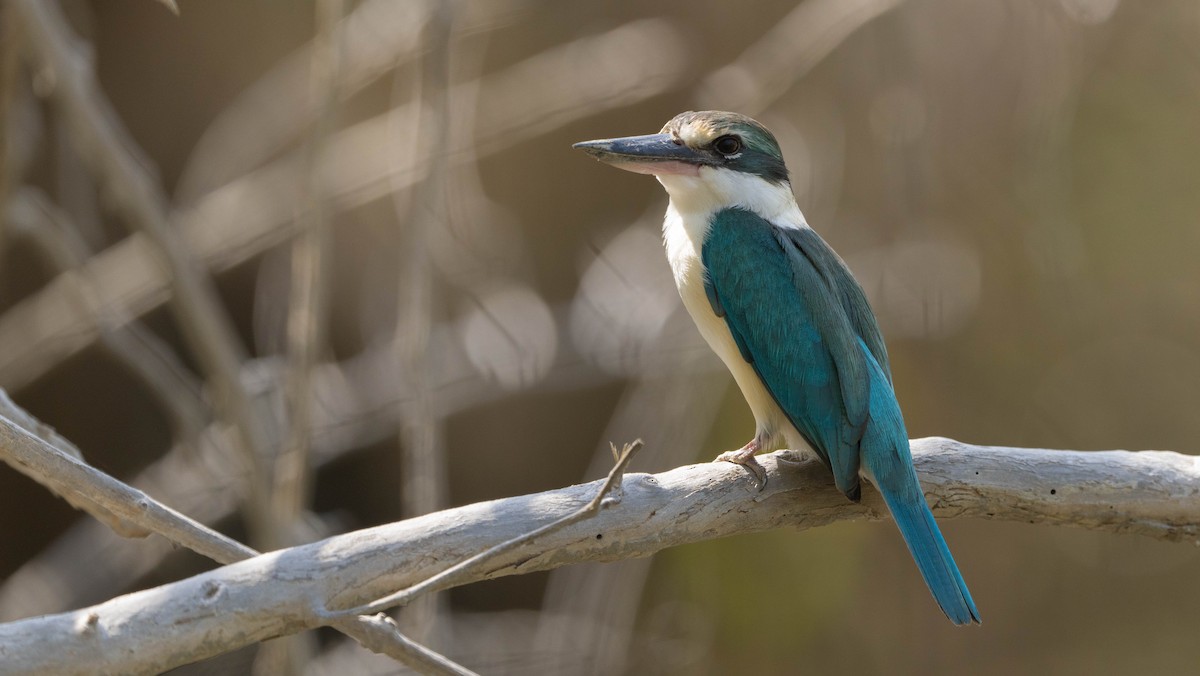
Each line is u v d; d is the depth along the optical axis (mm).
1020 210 12789
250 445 9562
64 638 4152
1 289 13094
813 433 6035
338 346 13570
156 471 12242
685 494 5336
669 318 12266
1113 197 13992
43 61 9195
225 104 13336
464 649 12625
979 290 13531
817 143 12578
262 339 12844
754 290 6508
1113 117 13859
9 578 13180
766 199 6961
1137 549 14883
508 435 13984
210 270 12297
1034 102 12172
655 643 12883
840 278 6691
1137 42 13656
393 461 13898
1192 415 14094
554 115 12453
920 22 12797
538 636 12203
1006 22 12703
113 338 10742
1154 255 14094
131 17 12883
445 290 13508
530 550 4879
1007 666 14281
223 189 12602
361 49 11633
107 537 12305
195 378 13898
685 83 13492
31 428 5562
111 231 13281
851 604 13805
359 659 12375
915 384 13945
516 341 12586
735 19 13398
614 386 14055
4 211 9391
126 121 13094
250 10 13109
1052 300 13867
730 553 13680
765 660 13508
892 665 13781
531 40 13531
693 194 6918
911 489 5656
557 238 13883
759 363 6402
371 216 13344
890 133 11844
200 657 4336
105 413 13367
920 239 12234
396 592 4504
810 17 11883
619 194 13836
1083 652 14586
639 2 13570
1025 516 5867
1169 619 14711
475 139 12398
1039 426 14086
